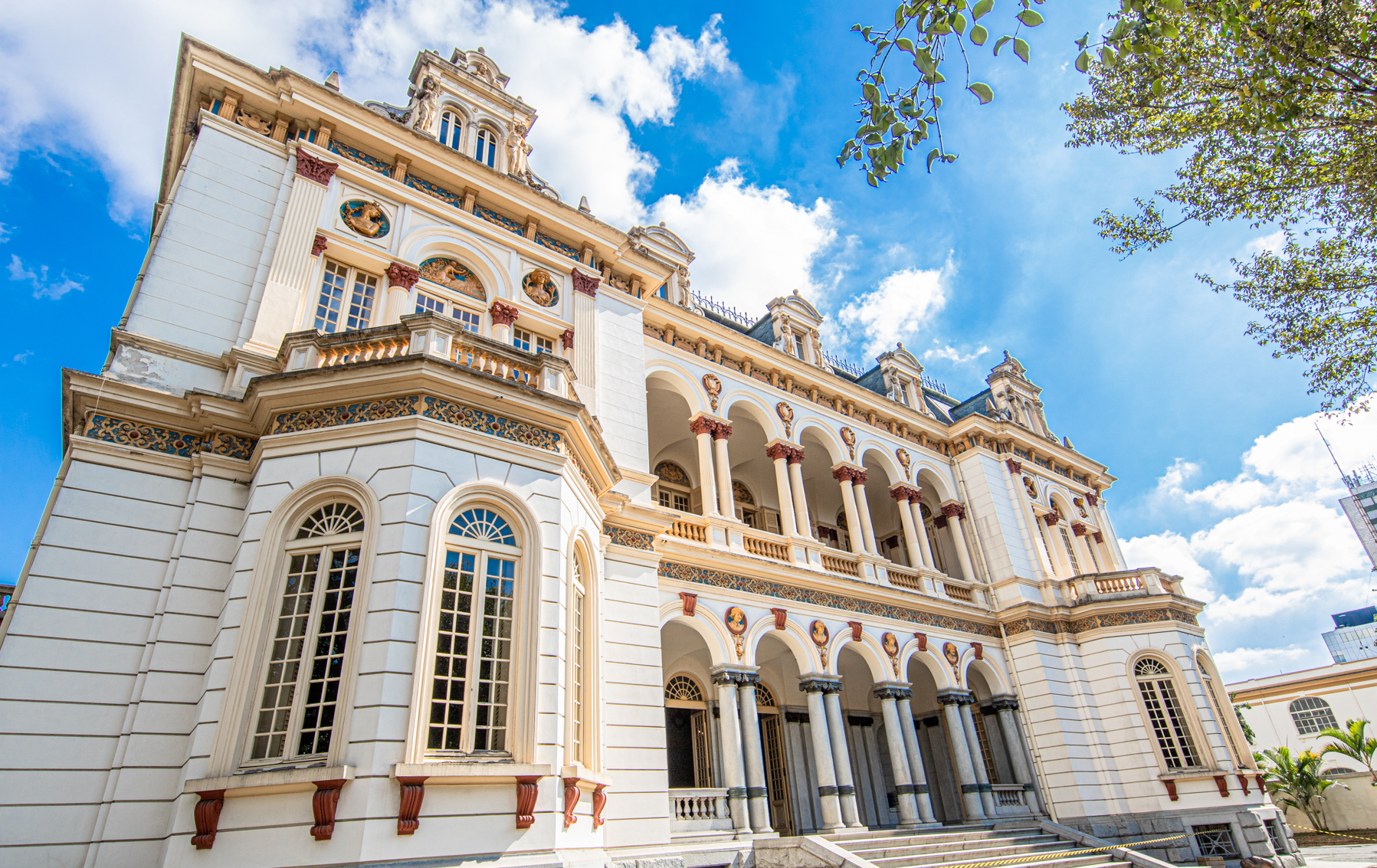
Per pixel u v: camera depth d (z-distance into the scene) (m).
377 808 8.48
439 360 11.07
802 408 23.55
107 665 9.80
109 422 11.00
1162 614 24.05
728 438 21.31
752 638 17.92
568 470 12.32
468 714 9.60
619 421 17.20
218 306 12.59
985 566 25.75
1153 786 21.91
